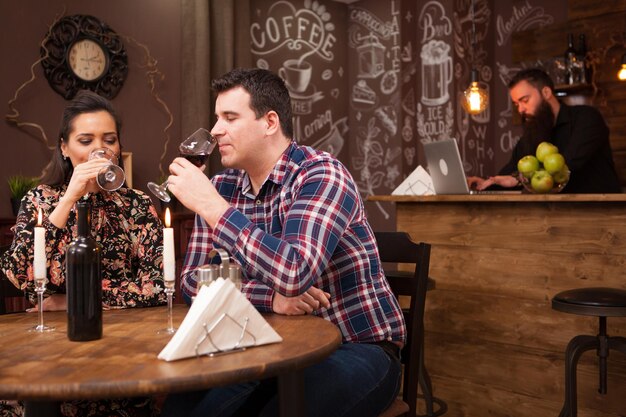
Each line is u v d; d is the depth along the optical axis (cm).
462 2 532
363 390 153
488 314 310
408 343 187
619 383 273
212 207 151
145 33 440
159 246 202
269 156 175
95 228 199
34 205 196
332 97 579
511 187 384
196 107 454
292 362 118
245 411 150
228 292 122
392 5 557
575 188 397
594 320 277
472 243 315
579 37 489
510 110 552
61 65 402
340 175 166
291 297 149
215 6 468
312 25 562
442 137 534
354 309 172
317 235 154
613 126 484
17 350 128
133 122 434
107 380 105
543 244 292
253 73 173
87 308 135
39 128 394
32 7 392
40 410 137
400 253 195
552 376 289
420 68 555
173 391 106
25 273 180
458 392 320
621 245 271
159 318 162
